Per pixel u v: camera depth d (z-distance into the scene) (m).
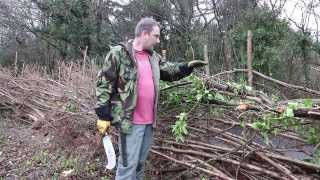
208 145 4.54
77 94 6.49
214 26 16.69
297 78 10.90
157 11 19.78
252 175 4.21
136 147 3.96
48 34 21.78
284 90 5.76
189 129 4.72
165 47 19.19
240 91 4.25
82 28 20.92
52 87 8.27
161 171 4.78
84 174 5.12
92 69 7.54
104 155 5.51
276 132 3.89
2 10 22.58
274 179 4.09
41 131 7.11
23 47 22.91
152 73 4.02
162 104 4.77
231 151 4.21
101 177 4.98
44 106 7.91
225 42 12.60
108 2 21.23
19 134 7.17
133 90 3.88
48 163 5.59
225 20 16.31
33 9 22.45
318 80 10.72
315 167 3.92
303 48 11.12
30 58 22.72
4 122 8.02
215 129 4.63
